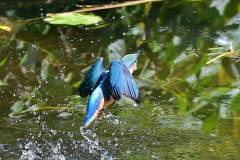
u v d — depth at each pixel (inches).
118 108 357.4
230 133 322.7
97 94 246.1
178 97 364.5
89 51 433.1
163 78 389.1
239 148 308.3
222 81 378.9
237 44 420.8
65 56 426.9
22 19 486.0
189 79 384.8
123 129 334.6
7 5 511.8
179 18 465.4
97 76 255.1
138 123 340.5
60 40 451.5
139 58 415.5
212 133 324.5
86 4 499.5
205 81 378.3
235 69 392.5
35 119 348.2
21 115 353.4
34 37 457.1
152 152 311.3
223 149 308.7
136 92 238.1
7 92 380.8
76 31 466.0
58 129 336.5
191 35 440.8
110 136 328.5
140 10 481.4
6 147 319.0
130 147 317.1
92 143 322.0
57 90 381.4
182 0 474.0
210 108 349.7
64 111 355.9
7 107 363.3
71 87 384.5
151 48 427.8
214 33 440.1
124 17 475.5
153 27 459.2
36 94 377.4
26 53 427.5
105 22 472.4
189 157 303.9
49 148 318.3
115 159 307.0
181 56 412.8
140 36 448.8
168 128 333.1
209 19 453.1
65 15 466.6
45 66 412.8
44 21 473.1
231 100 354.6
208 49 419.8
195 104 354.9
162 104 359.6
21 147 319.0
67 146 320.2
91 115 242.8
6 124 342.3
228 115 340.8
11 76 401.4
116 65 239.8
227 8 449.7
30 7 504.7
